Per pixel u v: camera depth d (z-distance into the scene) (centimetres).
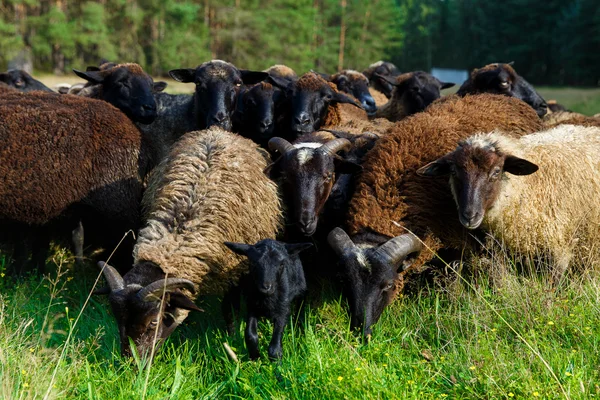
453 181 645
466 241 699
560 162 684
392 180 690
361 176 712
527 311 588
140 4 5397
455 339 579
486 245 689
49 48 4934
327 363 524
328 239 640
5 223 756
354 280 602
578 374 482
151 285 556
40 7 5250
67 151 738
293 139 877
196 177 655
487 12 9475
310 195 673
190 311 661
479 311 595
